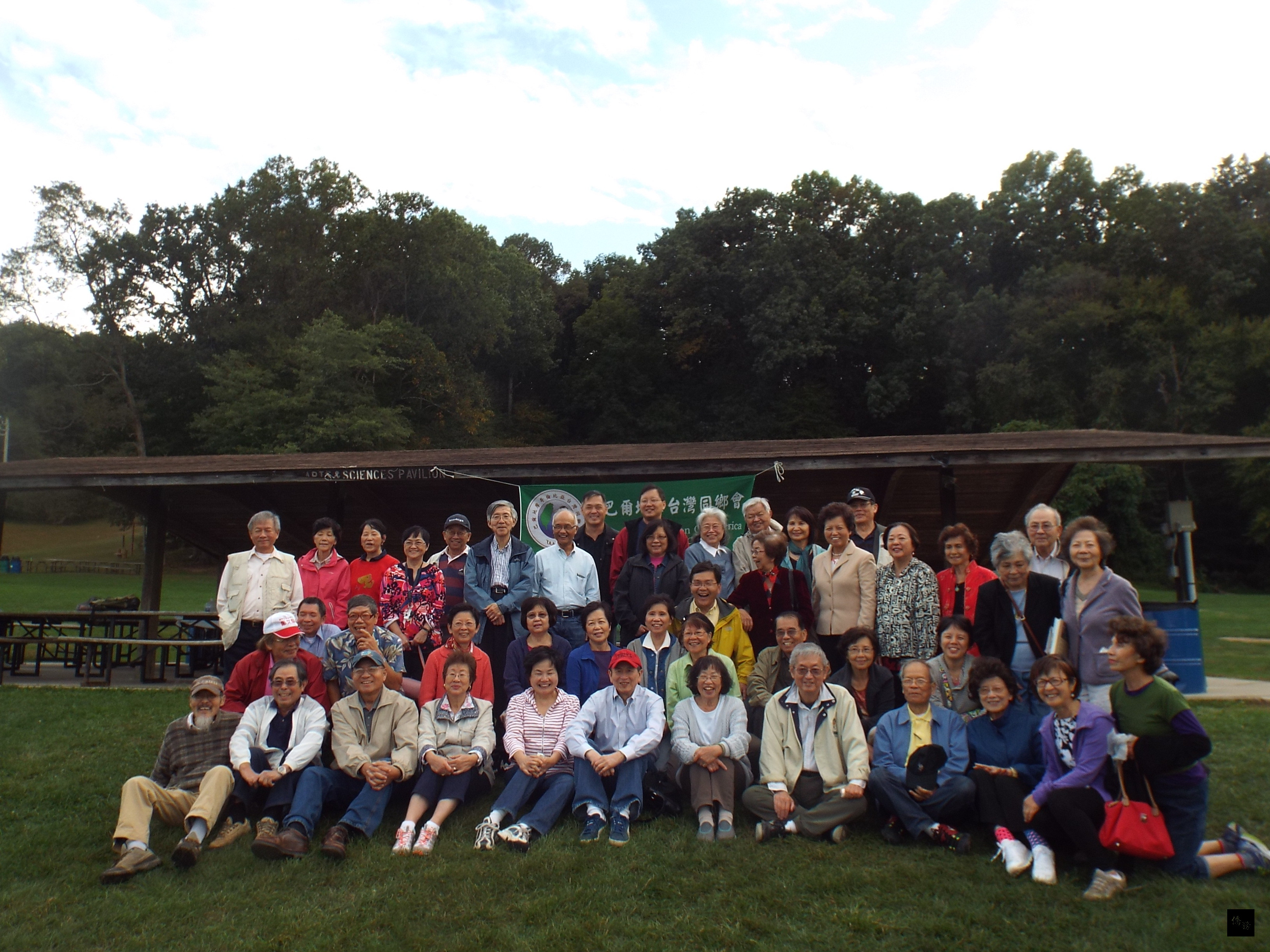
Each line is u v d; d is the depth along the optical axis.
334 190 39.06
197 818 4.64
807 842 4.80
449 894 4.19
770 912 3.98
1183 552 9.49
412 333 37.22
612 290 47.81
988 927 3.80
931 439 10.34
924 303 36.44
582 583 6.66
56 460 11.57
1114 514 31.42
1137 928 3.75
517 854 4.65
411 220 39.31
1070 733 4.56
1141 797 4.25
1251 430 30.31
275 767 5.07
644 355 44.62
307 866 4.52
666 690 5.64
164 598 22.00
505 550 6.70
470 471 9.87
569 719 5.41
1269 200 37.62
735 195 41.47
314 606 5.96
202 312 39.81
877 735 5.13
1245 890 4.08
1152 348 31.66
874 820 5.15
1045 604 5.30
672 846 4.75
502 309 42.25
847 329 38.16
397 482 11.50
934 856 4.58
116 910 4.07
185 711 8.20
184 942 3.79
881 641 6.07
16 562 35.50
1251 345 30.69
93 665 10.72
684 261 40.75
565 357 51.91
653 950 3.67
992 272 38.38
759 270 38.81
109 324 39.66
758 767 5.45
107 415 38.72
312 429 30.33
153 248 39.94
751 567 6.64
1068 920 3.83
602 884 4.29
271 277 38.31
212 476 9.91
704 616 5.51
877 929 3.80
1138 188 37.47
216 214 39.38
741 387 41.78
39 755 6.58
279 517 12.49
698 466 9.59
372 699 5.27
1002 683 4.90
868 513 6.76
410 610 6.48
